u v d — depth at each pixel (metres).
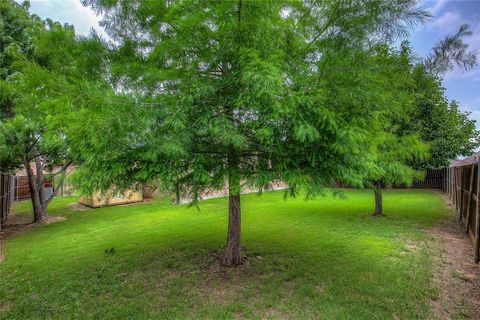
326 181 3.24
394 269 3.98
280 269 4.08
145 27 3.59
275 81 2.42
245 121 2.98
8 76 6.97
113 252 5.07
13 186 12.67
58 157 8.08
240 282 3.70
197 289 3.53
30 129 6.91
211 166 3.38
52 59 3.84
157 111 2.75
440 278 3.70
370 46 3.09
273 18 2.94
